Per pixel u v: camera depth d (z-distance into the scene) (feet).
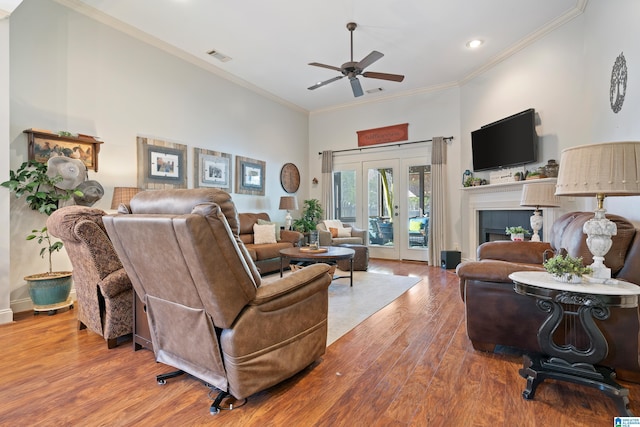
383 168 21.52
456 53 14.99
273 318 5.62
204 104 16.20
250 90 19.10
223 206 5.20
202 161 16.02
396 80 12.90
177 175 14.82
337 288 13.21
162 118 14.25
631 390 5.65
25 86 10.27
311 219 22.33
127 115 12.96
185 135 15.24
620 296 4.91
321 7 11.51
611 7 9.27
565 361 5.63
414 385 5.91
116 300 7.60
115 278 7.48
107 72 12.31
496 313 6.97
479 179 16.35
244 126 18.65
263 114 20.07
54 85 10.91
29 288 9.70
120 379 6.18
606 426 4.75
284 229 20.48
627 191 5.01
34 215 10.59
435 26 12.75
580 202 11.72
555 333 6.31
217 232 4.73
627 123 8.16
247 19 12.25
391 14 11.95
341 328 8.79
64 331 8.62
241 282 5.09
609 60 9.44
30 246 10.50
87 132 11.74
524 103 14.11
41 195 9.89
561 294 5.24
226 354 5.23
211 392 5.74
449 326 8.91
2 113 9.16
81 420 4.97
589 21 11.03
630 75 8.00
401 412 5.11
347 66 11.76
